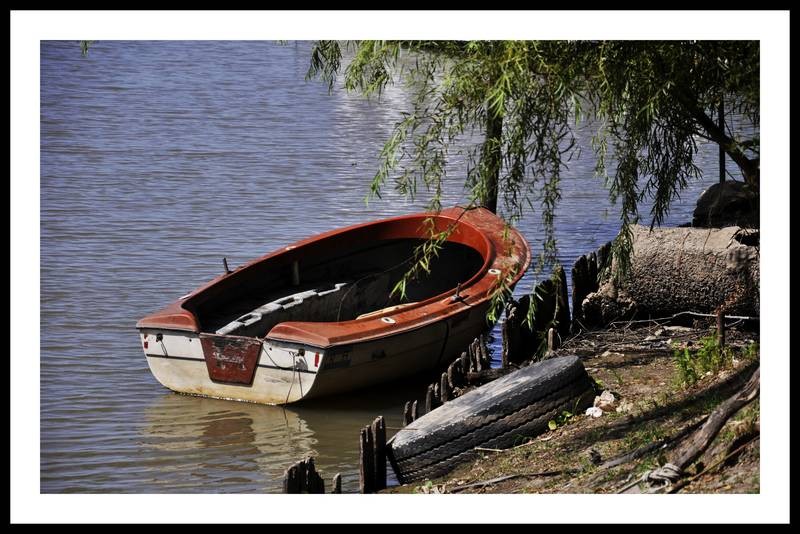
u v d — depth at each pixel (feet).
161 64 137.39
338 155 93.76
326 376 41.37
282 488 32.45
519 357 46.44
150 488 34.99
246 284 48.96
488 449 34.30
